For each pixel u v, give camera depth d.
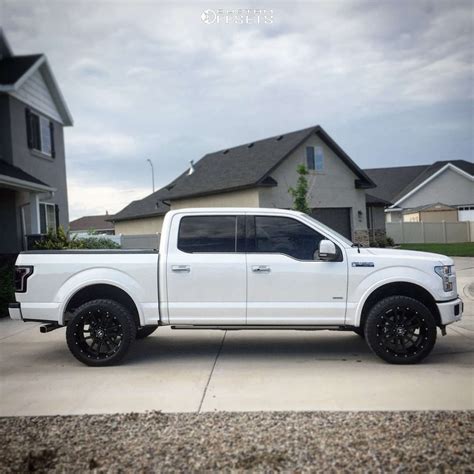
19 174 15.07
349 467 3.58
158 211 34.06
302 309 6.60
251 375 6.11
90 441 4.12
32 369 6.54
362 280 6.60
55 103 19.73
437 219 40.97
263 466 3.62
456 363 6.51
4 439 4.20
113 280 6.70
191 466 3.65
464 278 15.23
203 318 6.68
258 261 6.65
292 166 23.86
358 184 25.59
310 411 4.73
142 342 8.15
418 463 3.60
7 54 18.53
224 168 26.84
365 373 6.10
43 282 6.75
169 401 5.18
